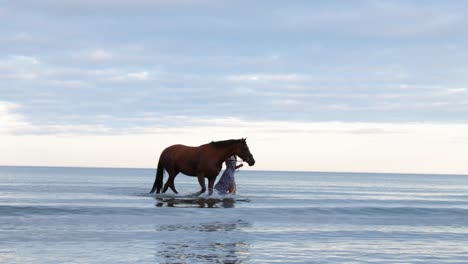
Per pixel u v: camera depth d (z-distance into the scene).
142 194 25.41
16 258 10.24
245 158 22.44
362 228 16.02
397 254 11.70
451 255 11.79
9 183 50.81
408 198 36.62
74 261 10.08
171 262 10.07
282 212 18.72
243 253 11.17
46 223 15.16
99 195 25.38
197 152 22.47
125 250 11.23
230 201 21.52
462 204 27.44
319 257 11.08
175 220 16.03
